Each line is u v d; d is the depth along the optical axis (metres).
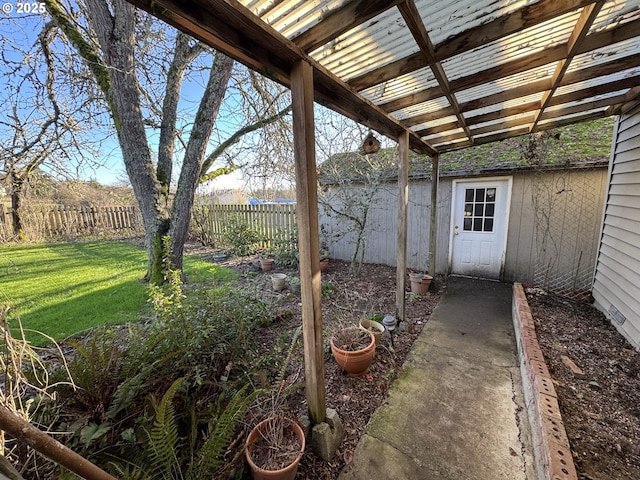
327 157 5.81
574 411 1.85
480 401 2.14
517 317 3.24
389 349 2.81
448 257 5.46
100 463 1.38
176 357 1.97
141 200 4.43
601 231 3.72
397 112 2.69
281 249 6.30
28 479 1.26
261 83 4.78
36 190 7.87
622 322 2.88
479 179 5.00
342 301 4.13
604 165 3.88
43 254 7.25
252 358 2.45
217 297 2.76
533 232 4.62
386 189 5.93
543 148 4.25
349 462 1.67
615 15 1.55
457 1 1.32
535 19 1.40
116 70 3.78
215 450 1.36
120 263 6.23
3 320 1.07
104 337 1.92
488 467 1.62
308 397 1.75
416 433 1.87
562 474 1.31
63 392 1.54
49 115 4.95
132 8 3.89
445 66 1.97
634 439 1.64
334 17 1.26
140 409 1.67
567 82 2.23
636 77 2.33
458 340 3.06
